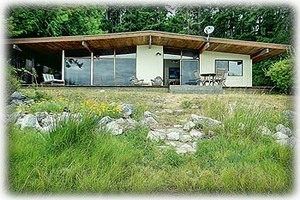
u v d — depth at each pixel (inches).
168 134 197.2
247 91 508.4
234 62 617.3
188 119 245.0
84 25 800.3
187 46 595.5
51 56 643.5
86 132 156.1
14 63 537.3
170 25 1030.4
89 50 577.3
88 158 143.3
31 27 602.5
